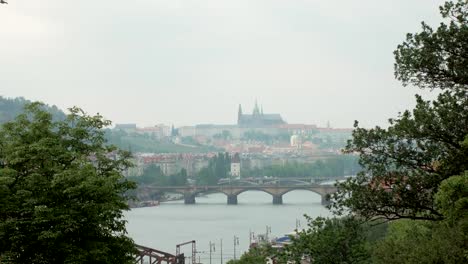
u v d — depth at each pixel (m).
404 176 38.28
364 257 48.91
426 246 35.12
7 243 32.50
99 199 34.38
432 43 36.59
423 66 36.50
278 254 55.62
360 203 38.84
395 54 37.91
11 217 32.97
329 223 51.09
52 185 32.56
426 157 37.53
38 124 36.69
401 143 38.34
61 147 36.09
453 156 35.91
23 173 34.84
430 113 36.78
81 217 33.03
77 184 33.31
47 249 32.88
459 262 32.84
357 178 39.81
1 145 35.91
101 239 35.03
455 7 36.56
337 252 49.34
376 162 38.81
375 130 38.75
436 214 38.09
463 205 29.62
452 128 36.34
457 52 36.38
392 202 38.34
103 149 38.97
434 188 37.34
